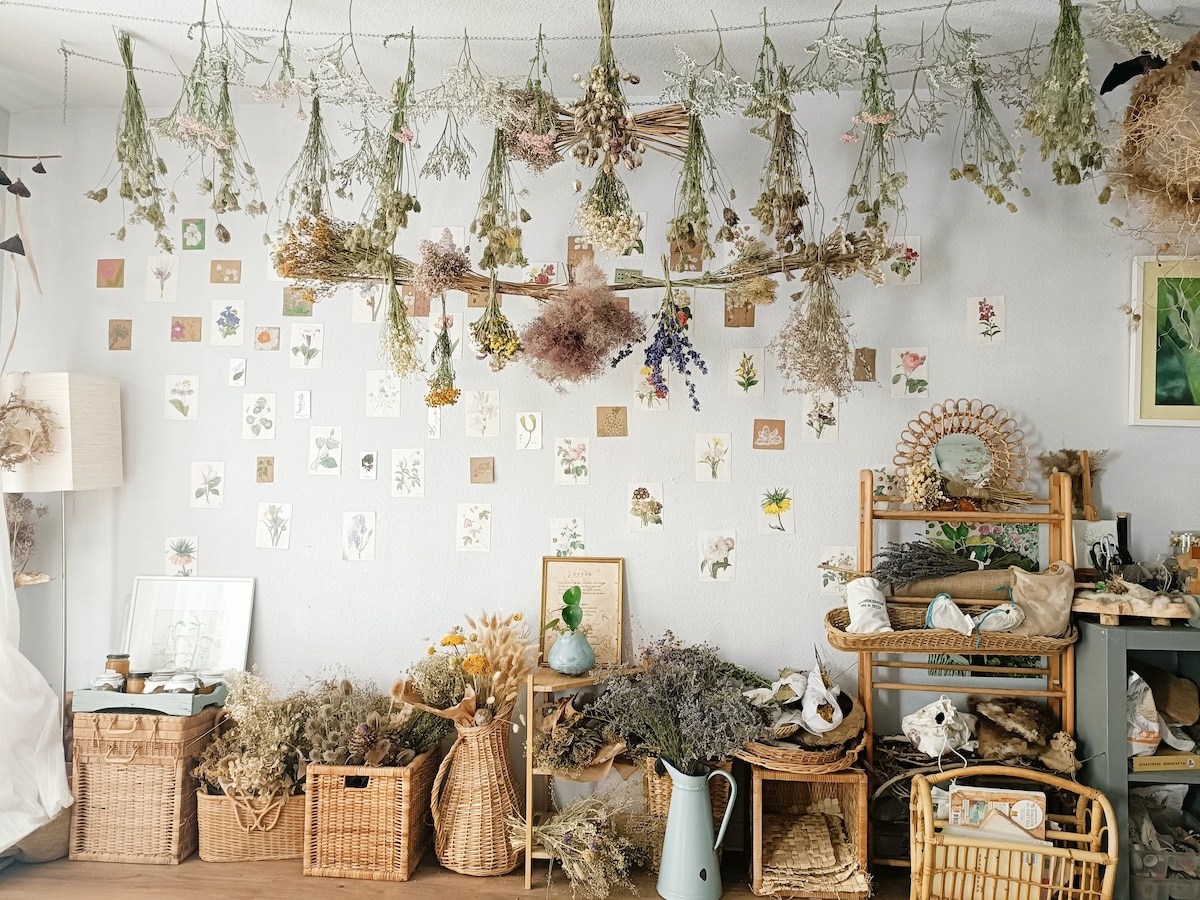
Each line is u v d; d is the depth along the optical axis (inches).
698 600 115.6
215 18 98.8
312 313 121.0
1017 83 99.4
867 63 93.1
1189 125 86.0
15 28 101.3
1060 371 112.1
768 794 112.4
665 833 100.8
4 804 103.3
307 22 99.4
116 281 123.3
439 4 95.3
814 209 115.1
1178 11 94.9
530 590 117.5
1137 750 95.0
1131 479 111.0
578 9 96.0
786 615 114.5
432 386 105.0
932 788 97.7
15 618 107.5
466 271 104.2
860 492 109.7
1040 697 107.7
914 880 89.7
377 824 104.0
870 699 106.3
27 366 123.5
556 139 97.7
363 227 102.9
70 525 122.7
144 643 119.5
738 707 98.3
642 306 116.6
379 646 119.3
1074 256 112.2
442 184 119.9
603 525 117.0
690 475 116.0
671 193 117.0
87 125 124.3
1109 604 96.9
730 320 115.8
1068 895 89.5
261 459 121.2
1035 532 111.0
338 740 106.7
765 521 115.0
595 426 117.3
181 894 98.7
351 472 120.0
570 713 105.3
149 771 108.2
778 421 115.1
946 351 113.3
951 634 98.3
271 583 120.6
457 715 104.0
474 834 104.7
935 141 114.0
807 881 97.3
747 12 96.7
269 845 108.7
